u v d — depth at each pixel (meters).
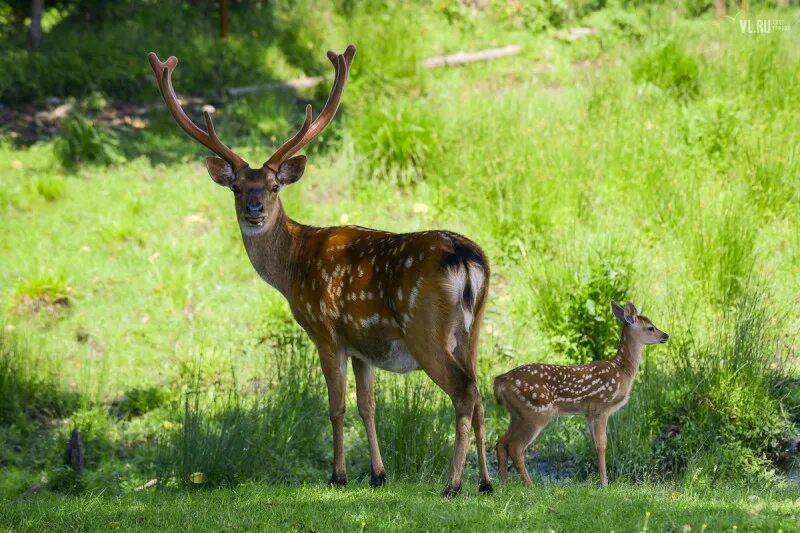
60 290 14.48
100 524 8.12
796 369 11.68
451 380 8.37
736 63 18.91
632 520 7.33
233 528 7.74
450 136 17.09
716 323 12.33
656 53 19.16
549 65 21.30
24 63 20.22
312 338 9.48
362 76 20.28
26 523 8.16
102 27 22.47
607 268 12.73
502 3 23.31
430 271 8.32
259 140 18.44
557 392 9.73
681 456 10.65
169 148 18.52
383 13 22.44
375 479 9.48
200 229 16.19
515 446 9.74
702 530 6.72
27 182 16.97
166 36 22.03
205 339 13.88
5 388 12.58
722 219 13.98
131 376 13.34
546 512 7.66
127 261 15.38
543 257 14.31
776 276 13.72
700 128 16.73
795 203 15.27
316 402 11.74
